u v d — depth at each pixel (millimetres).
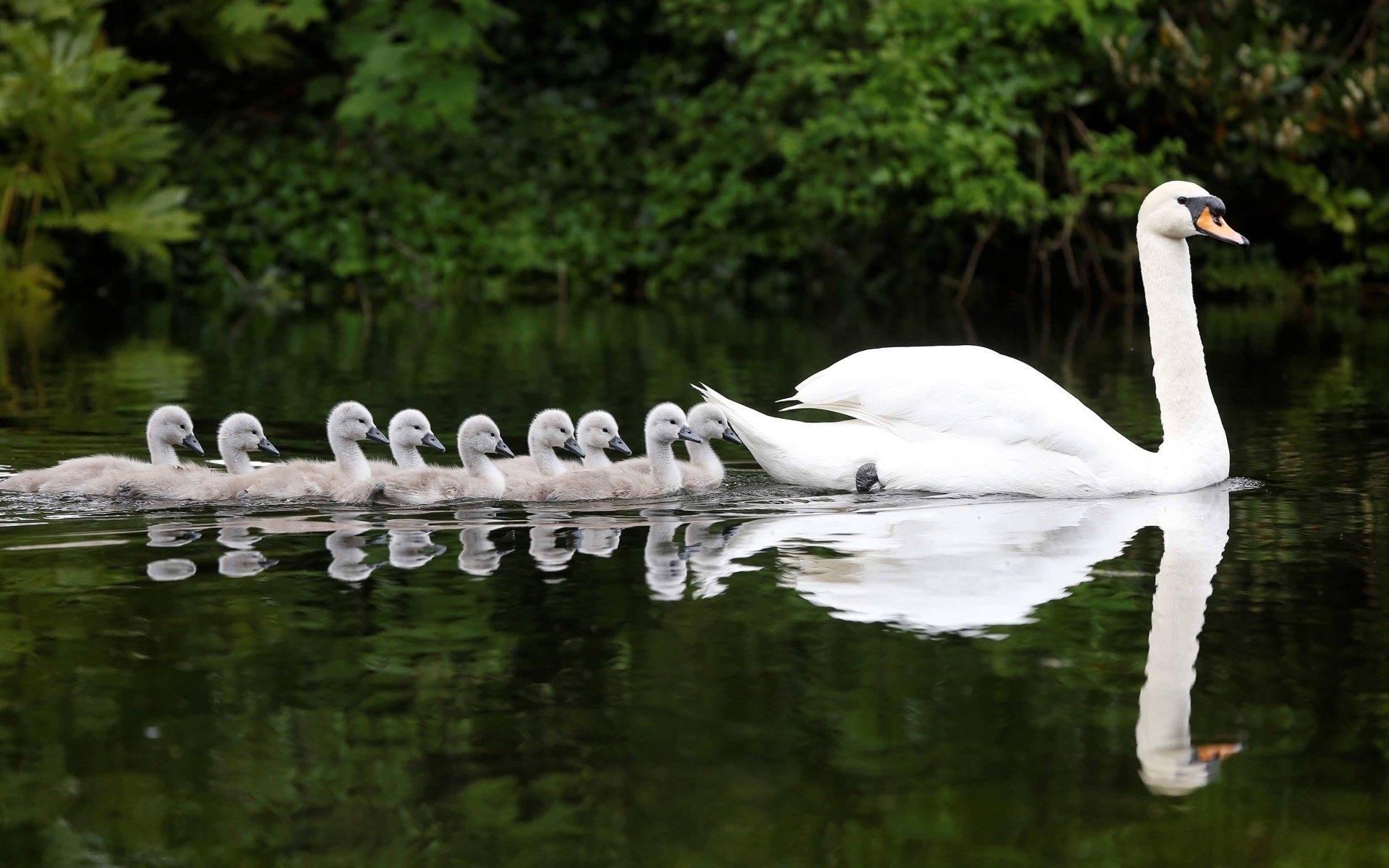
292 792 7773
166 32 39000
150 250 33688
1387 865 7047
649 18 43969
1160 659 9461
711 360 24422
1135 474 14125
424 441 15156
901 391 14297
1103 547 12094
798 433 14414
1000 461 13977
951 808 7586
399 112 36562
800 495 14281
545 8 43906
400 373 22844
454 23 36438
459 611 10359
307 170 39281
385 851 7246
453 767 8039
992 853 7191
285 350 26047
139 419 18516
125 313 32781
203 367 23672
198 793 7746
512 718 8602
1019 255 36781
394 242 37938
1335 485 14508
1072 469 13969
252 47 38594
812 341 27281
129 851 7238
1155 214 14867
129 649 9625
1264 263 35031
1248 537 12398
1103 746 8242
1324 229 35062
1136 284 35156
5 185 33219
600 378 22297
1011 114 33094
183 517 13094
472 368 23453
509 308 34062
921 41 33406
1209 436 14539
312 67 42844
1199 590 10875
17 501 13594
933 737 8367
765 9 35781
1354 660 9438
